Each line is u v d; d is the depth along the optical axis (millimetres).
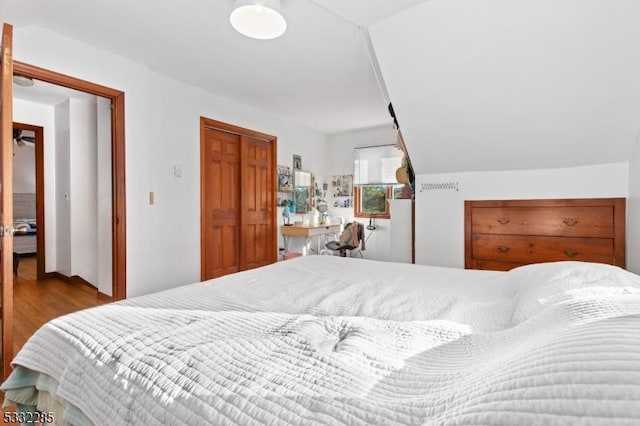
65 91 3576
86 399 737
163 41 2467
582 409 351
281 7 1911
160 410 612
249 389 602
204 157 3523
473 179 2771
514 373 456
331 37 2363
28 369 1002
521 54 1915
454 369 677
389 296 1267
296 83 3271
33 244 5742
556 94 2037
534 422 362
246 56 2705
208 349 761
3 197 1687
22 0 1857
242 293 1319
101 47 2562
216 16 2145
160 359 738
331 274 1669
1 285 1735
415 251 3072
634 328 494
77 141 3924
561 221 2432
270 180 4504
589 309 692
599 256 2297
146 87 2908
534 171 2521
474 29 1893
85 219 3863
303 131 5086
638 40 1681
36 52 2254
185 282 3357
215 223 3734
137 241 2869
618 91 1910
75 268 3980
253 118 4137
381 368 684
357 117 4551
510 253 2627
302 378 637
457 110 2373
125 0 1980
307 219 5176
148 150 2938
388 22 2066
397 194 5066
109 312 1060
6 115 1676
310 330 893
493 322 994
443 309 1115
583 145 2242
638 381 353
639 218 2008
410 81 2316
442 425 421
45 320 2779
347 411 516
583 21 1687
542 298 950
